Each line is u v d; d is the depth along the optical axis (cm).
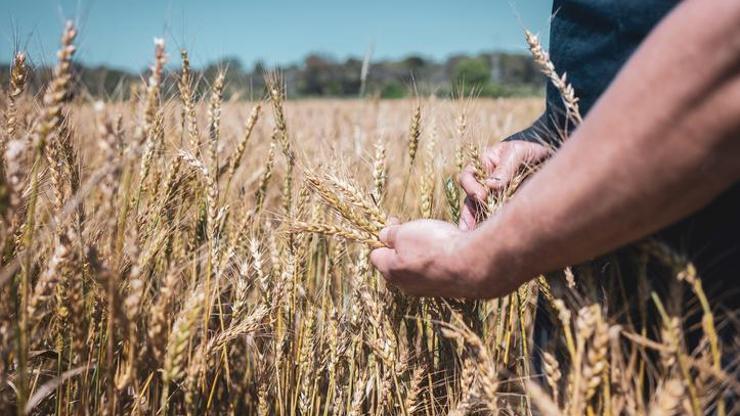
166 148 203
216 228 175
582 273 125
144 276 165
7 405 139
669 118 77
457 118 193
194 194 212
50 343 175
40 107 154
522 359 164
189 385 146
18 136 152
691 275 103
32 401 125
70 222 146
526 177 156
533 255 100
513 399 163
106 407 129
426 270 123
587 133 87
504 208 104
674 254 105
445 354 180
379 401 171
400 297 172
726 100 74
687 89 75
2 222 116
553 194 91
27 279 124
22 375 124
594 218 89
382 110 451
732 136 75
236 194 266
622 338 125
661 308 104
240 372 223
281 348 175
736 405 109
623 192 84
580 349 109
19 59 150
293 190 223
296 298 187
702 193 82
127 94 221
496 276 109
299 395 183
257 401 205
